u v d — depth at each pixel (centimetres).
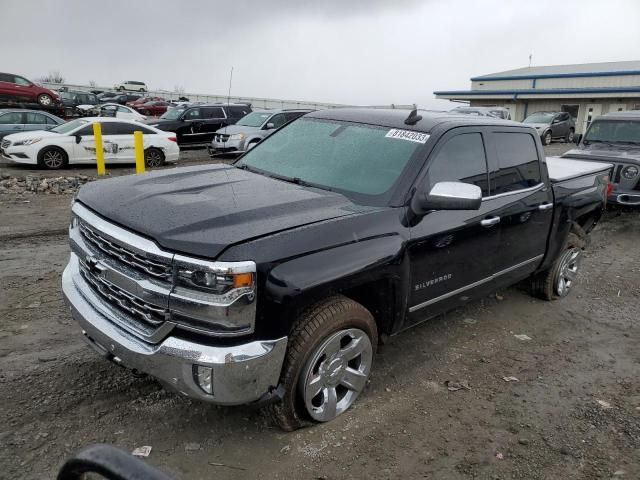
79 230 343
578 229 579
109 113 2717
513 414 361
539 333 495
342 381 335
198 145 2050
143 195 320
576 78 3794
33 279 551
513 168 456
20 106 2612
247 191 341
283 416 306
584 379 414
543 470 306
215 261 256
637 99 3444
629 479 302
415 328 488
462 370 417
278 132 470
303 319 300
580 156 982
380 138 398
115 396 350
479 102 4372
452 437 332
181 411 338
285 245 277
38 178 1186
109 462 138
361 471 296
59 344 415
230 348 266
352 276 301
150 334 279
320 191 358
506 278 469
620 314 552
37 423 317
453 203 336
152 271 273
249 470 291
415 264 354
